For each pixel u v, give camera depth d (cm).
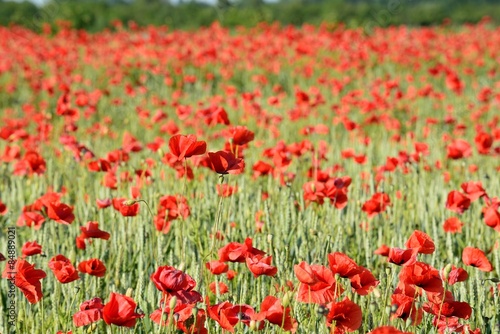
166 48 1908
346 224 557
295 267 287
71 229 523
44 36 2391
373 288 308
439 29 2678
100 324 358
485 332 382
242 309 304
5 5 3100
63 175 689
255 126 1029
